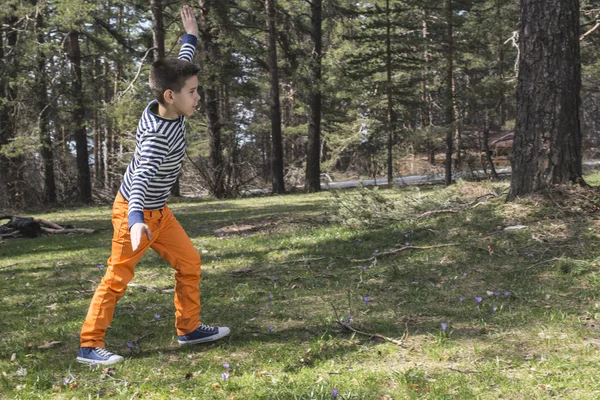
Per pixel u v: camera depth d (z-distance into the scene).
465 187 9.52
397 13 26.95
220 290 5.68
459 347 3.77
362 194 8.86
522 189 7.59
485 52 32.91
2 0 20.11
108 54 24.94
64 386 3.38
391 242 7.38
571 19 7.26
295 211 13.02
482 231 6.98
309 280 5.86
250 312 4.85
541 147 7.41
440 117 33.53
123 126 21.80
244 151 23.75
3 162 22.33
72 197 24.36
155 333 4.36
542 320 4.19
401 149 31.44
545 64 7.33
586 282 5.05
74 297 5.73
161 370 3.60
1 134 22.19
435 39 29.66
